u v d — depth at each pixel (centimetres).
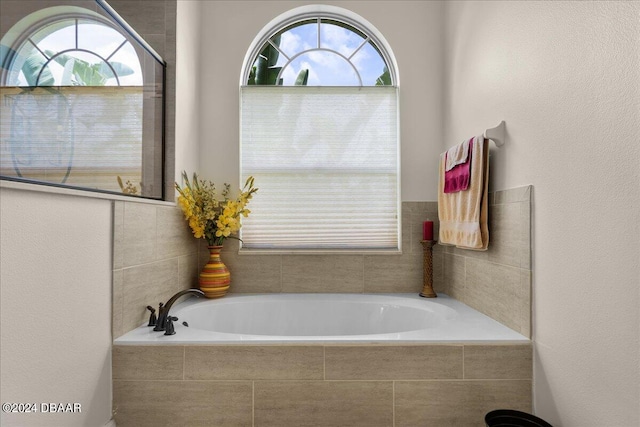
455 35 232
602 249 113
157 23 211
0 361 94
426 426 147
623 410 105
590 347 118
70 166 126
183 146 223
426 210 255
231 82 256
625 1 105
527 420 135
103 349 140
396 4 260
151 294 181
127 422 146
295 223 259
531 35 150
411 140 256
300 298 237
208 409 146
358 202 260
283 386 146
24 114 105
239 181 255
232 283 252
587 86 119
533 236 149
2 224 95
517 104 161
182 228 221
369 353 148
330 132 260
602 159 113
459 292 225
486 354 148
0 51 97
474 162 183
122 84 162
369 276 253
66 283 119
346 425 146
